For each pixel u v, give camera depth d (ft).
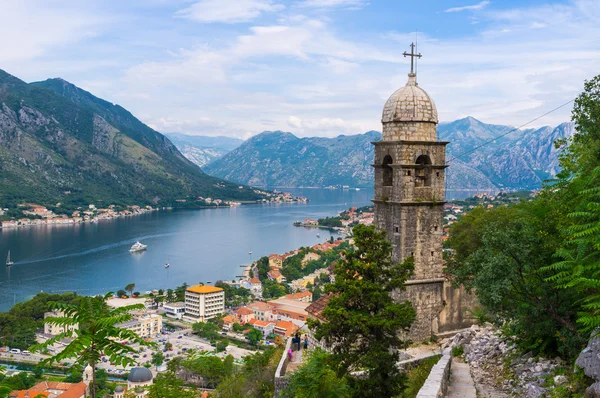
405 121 150.20
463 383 92.94
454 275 154.81
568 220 88.63
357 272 118.11
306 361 113.09
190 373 260.42
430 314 152.87
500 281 96.37
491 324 137.18
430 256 152.87
